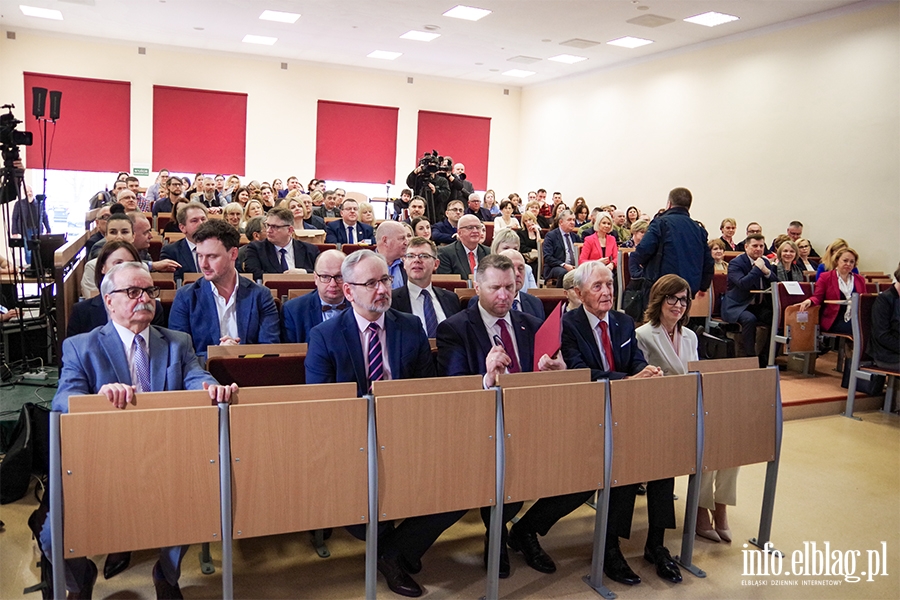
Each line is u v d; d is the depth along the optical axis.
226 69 13.23
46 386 3.96
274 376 2.65
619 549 2.64
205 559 2.51
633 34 10.30
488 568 2.34
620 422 2.50
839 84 8.48
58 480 1.83
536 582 2.55
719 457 2.71
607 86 12.88
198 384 2.34
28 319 4.68
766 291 5.85
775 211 9.38
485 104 15.52
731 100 10.11
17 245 5.16
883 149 7.96
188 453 1.94
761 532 2.90
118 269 2.35
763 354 6.11
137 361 2.38
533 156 15.37
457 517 2.40
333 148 14.30
